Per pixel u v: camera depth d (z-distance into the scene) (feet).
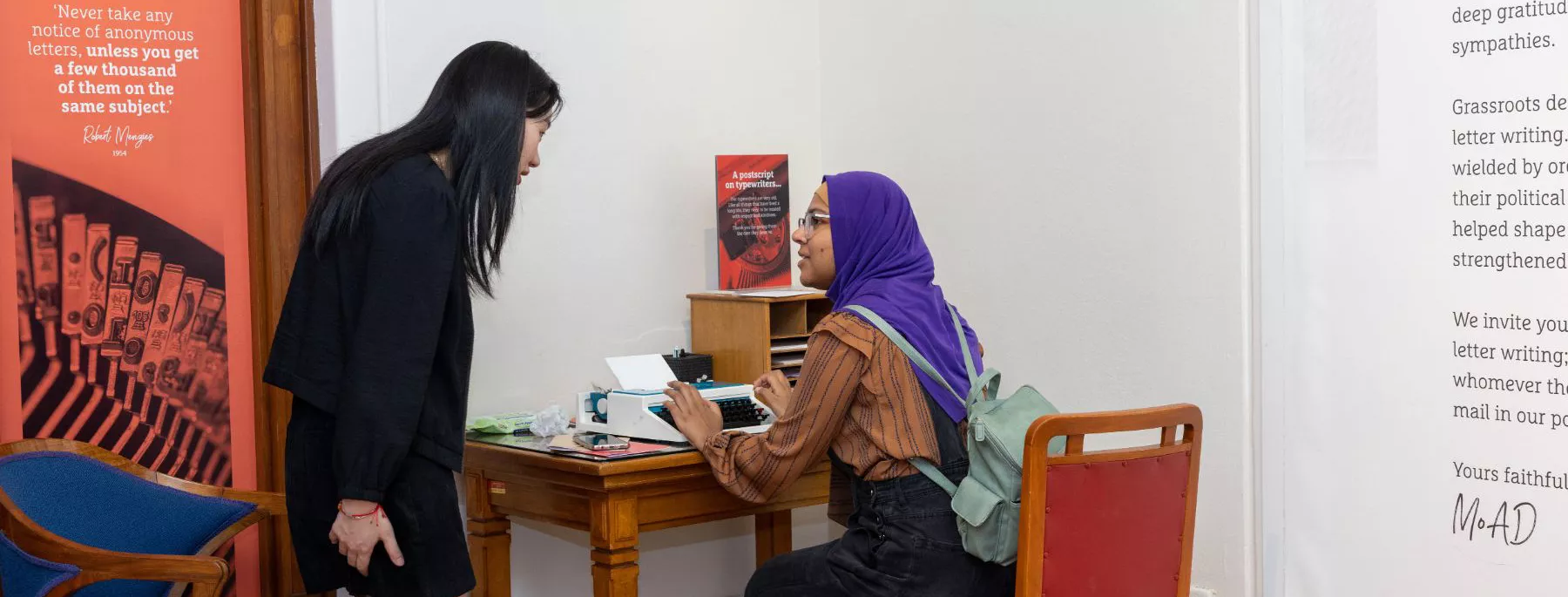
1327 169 8.25
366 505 6.24
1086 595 6.50
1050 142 9.91
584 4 10.43
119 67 8.91
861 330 7.43
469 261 6.83
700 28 11.19
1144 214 9.23
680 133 11.07
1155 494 6.77
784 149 11.87
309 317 6.55
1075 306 9.78
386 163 6.51
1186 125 8.91
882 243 7.93
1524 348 7.50
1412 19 7.86
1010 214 10.28
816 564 7.68
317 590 6.81
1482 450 7.70
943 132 10.86
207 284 9.23
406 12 9.55
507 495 9.00
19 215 8.65
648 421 8.61
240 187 9.34
